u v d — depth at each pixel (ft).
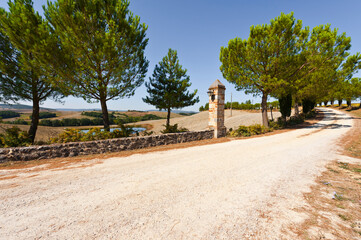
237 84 49.14
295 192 10.21
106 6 27.68
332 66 45.32
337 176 12.90
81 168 15.15
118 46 28.17
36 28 25.17
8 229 6.86
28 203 8.98
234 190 10.51
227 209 8.29
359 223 7.04
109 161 17.58
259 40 42.63
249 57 43.93
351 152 20.88
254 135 39.47
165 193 10.11
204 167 15.40
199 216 7.68
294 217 7.57
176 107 47.78
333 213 7.87
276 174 13.43
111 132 26.61
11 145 22.07
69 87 27.35
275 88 45.39
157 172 14.05
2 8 26.25
